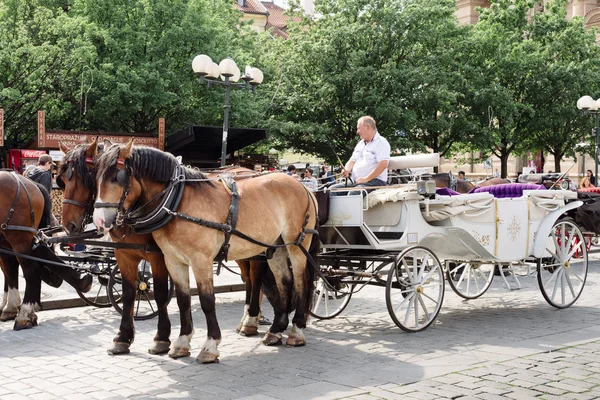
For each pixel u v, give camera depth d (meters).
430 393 5.34
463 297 10.14
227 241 6.66
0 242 8.74
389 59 27.73
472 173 43.06
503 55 30.88
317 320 8.68
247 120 27.47
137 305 8.88
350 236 8.22
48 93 25.19
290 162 42.19
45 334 7.90
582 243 9.80
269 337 7.29
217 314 9.30
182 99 26.77
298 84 29.09
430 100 28.19
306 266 7.45
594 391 5.38
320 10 29.66
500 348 6.95
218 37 27.44
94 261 8.86
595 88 31.52
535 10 42.12
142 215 6.33
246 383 5.74
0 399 5.31
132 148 6.36
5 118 25.05
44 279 8.59
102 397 5.37
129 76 25.20
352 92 28.03
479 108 30.31
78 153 6.58
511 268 9.77
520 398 5.21
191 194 6.49
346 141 28.98
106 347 7.18
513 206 8.96
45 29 24.92
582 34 32.09
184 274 6.70
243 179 7.31
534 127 31.30
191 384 5.72
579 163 39.66
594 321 8.45
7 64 23.48
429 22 28.98
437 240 8.34
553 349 6.88
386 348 7.03
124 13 26.19
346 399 5.21
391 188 8.15
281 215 7.22
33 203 8.48
